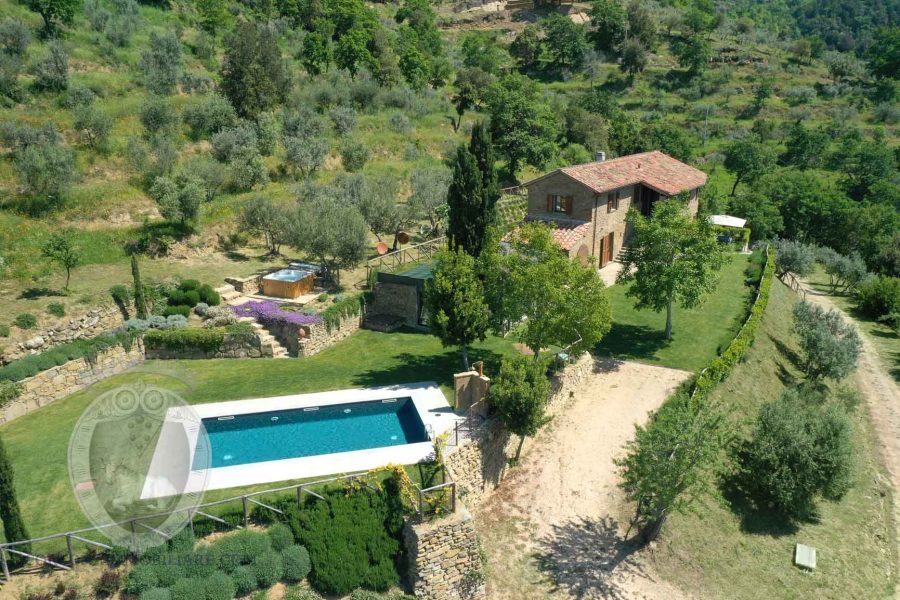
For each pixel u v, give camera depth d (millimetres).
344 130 66250
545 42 132500
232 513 19609
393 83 85438
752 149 87875
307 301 36688
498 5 156625
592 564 22641
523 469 26422
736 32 161625
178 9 82438
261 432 25219
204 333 32344
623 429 28391
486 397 25359
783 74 131625
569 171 45094
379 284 38344
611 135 88188
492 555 22562
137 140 49062
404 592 20250
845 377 38781
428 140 72000
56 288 34844
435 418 25531
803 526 26922
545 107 77875
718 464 23781
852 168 97125
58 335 30844
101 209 43125
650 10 149500
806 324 43125
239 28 63812
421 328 37469
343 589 19562
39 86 51406
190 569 18406
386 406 27484
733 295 45094
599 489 25562
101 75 57812
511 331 35500
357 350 34031
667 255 34344
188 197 42500
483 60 115250
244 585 18828
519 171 70750
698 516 25453
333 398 27344
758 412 32000
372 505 20891
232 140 52688
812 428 27078
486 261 29625
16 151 43500
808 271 57781
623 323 39219
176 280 38031
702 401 24562
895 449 34969
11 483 17594
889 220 74875
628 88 120812
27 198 41125
